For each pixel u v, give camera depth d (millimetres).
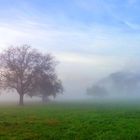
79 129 30547
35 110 60562
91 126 32531
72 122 36281
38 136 26766
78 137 26359
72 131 29125
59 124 34281
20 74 88250
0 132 28719
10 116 44531
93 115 46750
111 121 37406
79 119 39969
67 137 26375
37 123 35125
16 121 37062
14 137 26188
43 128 31156
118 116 44969
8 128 31219
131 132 28359
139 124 34188
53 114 48906
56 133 28188
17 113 51094
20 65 88562
